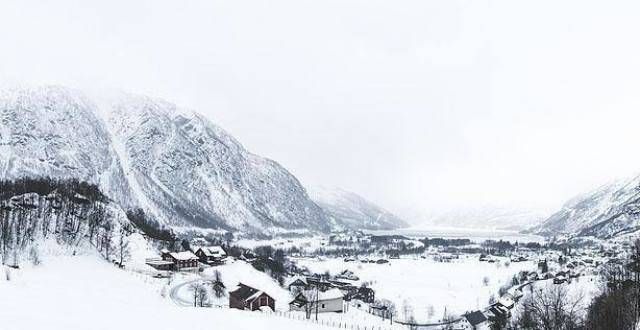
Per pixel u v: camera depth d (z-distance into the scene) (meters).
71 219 195.25
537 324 98.44
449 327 199.00
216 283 176.38
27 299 65.44
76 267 148.25
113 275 152.25
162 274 187.38
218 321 69.81
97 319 57.03
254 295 158.50
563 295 120.88
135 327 55.66
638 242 172.75
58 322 51.72
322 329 73.94
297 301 173.38
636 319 100.06
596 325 97.06
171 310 76.81
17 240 148.50
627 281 129.00
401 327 176.00
